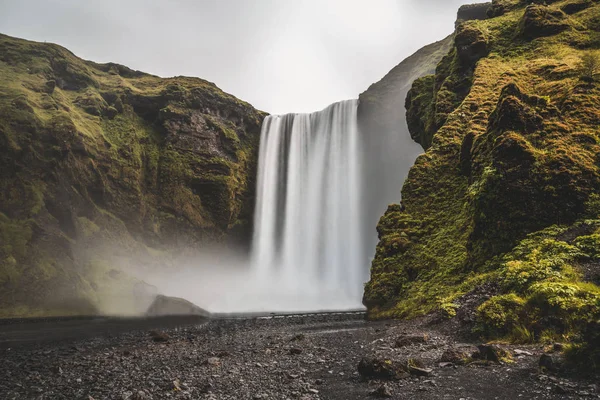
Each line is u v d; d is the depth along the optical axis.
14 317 34.84
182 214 63.75
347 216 65.56
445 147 30.48
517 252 17.45
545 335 10.46
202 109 71.31
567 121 22.19
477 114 29.64
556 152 19.78
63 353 17.23
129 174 60.19
